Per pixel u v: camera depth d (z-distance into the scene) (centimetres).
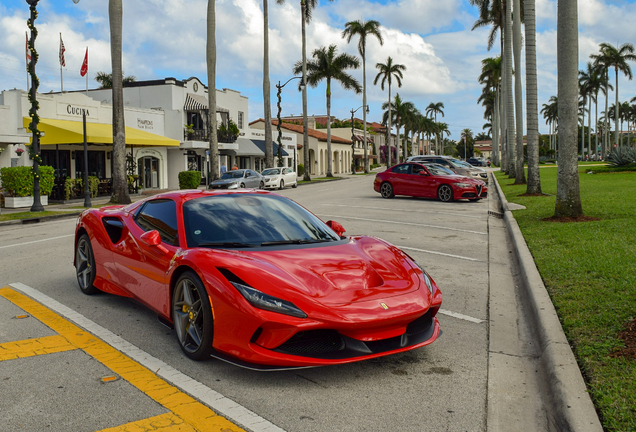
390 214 1414
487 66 6800
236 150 4081
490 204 1728
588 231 876
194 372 359
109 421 288
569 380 324
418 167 1912
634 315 426
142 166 3206
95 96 3612
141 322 473
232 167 4284
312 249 405
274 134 5131
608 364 342
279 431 280
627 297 476
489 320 497
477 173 2711
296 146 5672
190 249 396
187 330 384
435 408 312
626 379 316
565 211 1092
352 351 334
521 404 321
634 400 290
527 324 485
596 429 266
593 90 8988
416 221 1257
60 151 2550
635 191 1631
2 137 2023
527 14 1869
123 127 2102
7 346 408
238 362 341
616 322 414
